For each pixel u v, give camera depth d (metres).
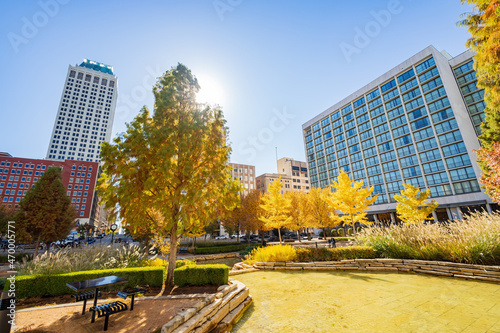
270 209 22.91
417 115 46.28
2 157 78.81
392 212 47.56
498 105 8.27
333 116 66.38
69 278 7.03
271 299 6.54
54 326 4.46
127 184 7.36
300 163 97.50
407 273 8.88
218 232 64.00
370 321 4.65
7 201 76.56
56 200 18.98
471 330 4.03
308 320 4.90
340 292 6.75
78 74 131.50
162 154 7.39
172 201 7.59
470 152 38.12
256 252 13.76
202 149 8.59
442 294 6.10
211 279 7.52
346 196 20.02
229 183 9.38
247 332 4.55
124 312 5.16
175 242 8.35
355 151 57.91
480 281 7.18
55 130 118.19
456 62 44.75
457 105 41.19
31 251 27.22
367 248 10.82
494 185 11.64
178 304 5.59
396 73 50.53
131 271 7.61
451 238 9.29
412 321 4.54
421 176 44.12
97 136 127.31
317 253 11.33
